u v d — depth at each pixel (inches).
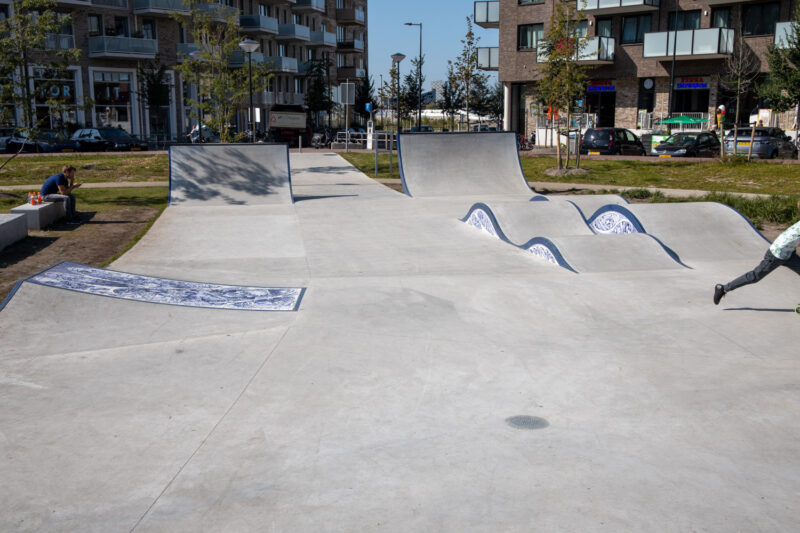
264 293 275.7
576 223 412.2
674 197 583.2
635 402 166.9
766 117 1163.9
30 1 571.8
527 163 919.7
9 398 170.1
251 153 620.1
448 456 139.2
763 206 501.0
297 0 2284.7
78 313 236.2
